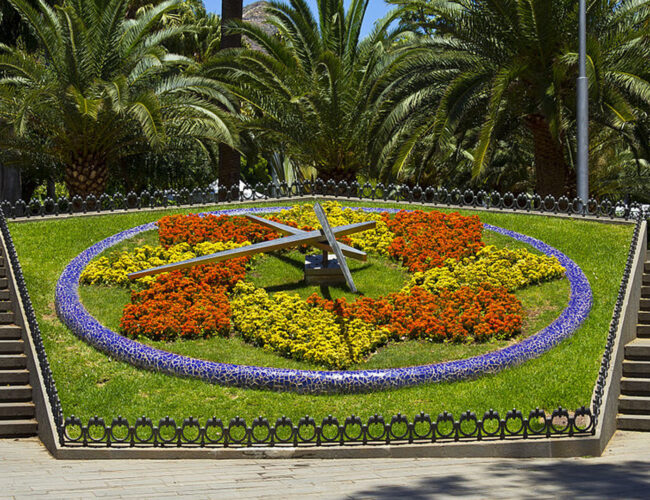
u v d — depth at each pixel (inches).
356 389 387.5
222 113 764.6
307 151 817.5
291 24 858.1
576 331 447.8
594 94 643.5
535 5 666.2
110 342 422.6
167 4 808.9
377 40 836.0
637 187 1055.0
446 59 738.2
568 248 566.3
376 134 744.3
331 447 332.5
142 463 321.4
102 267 513.0
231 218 602.5
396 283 513.7
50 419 356.8
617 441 367.6
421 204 672.4
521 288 499.5
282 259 549.6
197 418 365.1
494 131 724.7
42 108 733.3
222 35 910.4
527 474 283.4
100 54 770.8
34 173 1055.0
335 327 437.1
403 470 299.3
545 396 382.0
